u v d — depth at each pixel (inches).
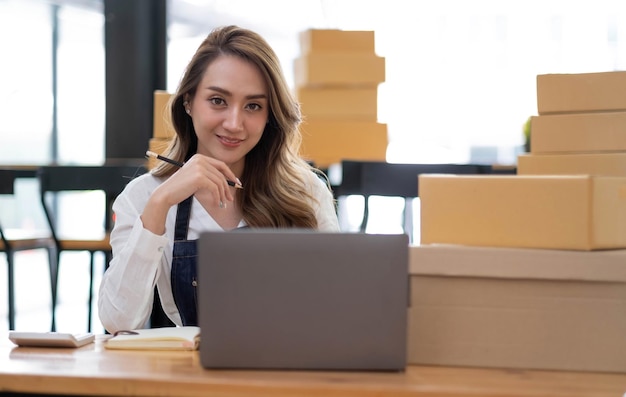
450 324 56.4
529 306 56.1
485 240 57.2
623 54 274.1
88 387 50.8
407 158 279.6
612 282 55.4
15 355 58.2
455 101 278.2
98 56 276.7
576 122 81.4
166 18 214.1
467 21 275.9
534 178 56.3
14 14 266.2
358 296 53.1
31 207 272.8
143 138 206.2
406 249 53.3
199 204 83.9
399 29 275.3
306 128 200.5
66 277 272.1
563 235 55.7
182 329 64.9
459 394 48.5
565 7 274.7
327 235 53.1
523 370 55.5
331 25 270.5
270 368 53.2
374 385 49.6
